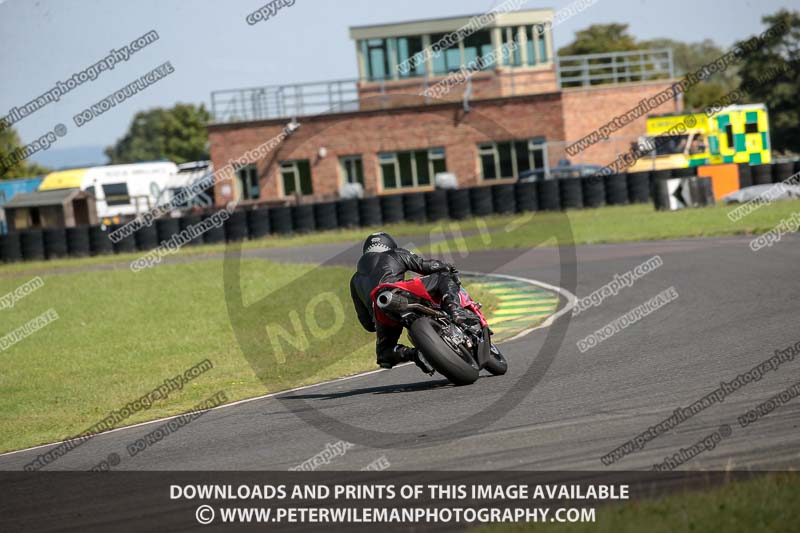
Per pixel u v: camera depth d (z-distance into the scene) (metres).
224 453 24.83
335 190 130.12
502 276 65.31
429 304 29.53
